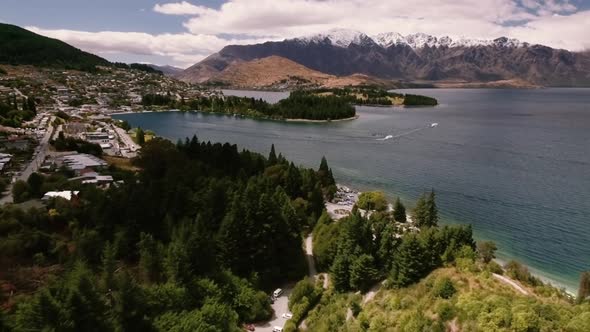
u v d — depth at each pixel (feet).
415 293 215.72
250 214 279.69
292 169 428.56
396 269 239.09
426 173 570.05
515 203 444.55
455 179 538.88
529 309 163.22
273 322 236.63
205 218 294.25
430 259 236.02
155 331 189.67
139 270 249.96
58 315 165.89
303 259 303.68
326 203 444.96
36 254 244.83
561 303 195.42
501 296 183.21
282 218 296.51
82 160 493.36
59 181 370.73
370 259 250.57
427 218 360.69
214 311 210.59
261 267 278.67
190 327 193.88
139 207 284.61
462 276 216.33
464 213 416.87
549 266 311.68
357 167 609.01
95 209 286.66
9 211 278.87
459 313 177.88
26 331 162.81
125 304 186.19
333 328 210.59
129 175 428.97
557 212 417.28
